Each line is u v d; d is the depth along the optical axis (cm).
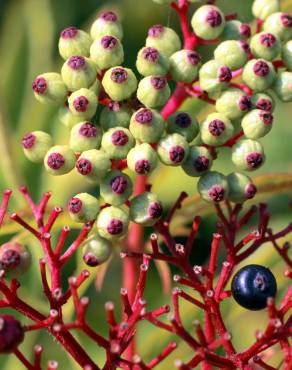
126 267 22
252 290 19
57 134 25
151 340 22
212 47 27
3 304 19
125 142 19
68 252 19
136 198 19
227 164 26
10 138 23
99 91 20
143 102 19
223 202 21
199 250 26
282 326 19
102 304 25
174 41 20
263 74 19
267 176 22
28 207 21
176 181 24
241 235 24
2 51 27
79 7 29
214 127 19
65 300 19
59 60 27
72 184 25
